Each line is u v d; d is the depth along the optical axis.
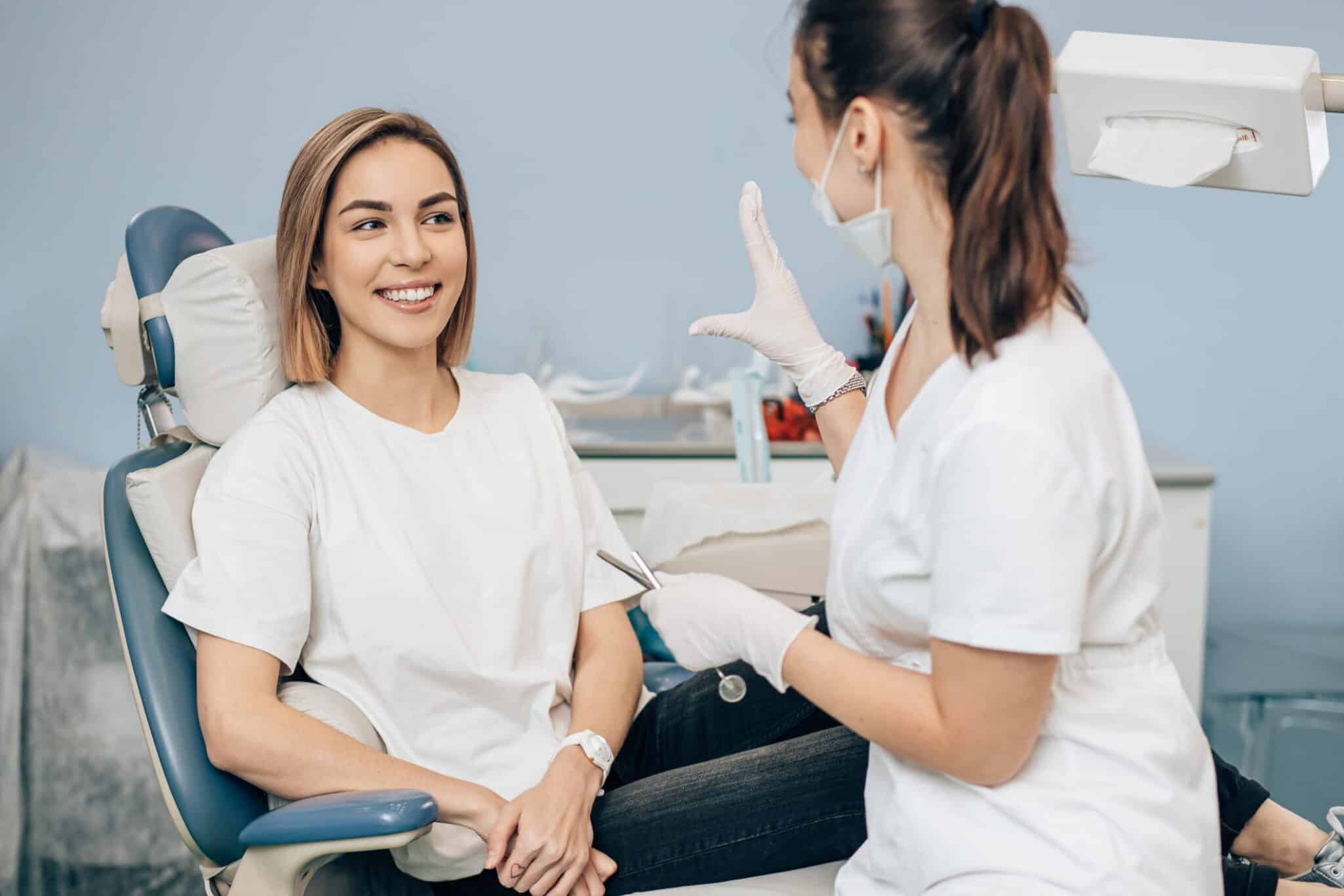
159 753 1.13
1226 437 2.85
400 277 1.26
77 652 2.23
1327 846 1.15
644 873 1.20
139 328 1.31
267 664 1.16
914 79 0.88
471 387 1.43
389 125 1.27
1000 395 0.86
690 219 2.85
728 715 1.39
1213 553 2.89
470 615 1.30
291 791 1.13
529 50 2.79
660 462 2.43
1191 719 0.98
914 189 0.92
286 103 2.79
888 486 0.98
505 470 1.37
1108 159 1.11
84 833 2.17
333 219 1.25
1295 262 2.77
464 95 2.80
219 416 1.31
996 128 0.86
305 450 1.27
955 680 0.87
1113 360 2.84
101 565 2.26
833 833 1.17
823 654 0.98
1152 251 2.78
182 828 1.13
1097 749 0.93
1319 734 2.57
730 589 1.06
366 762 1.15
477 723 1.28
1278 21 2.73
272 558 1.19
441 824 1.20
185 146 2.79
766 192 2.84
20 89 2.75
